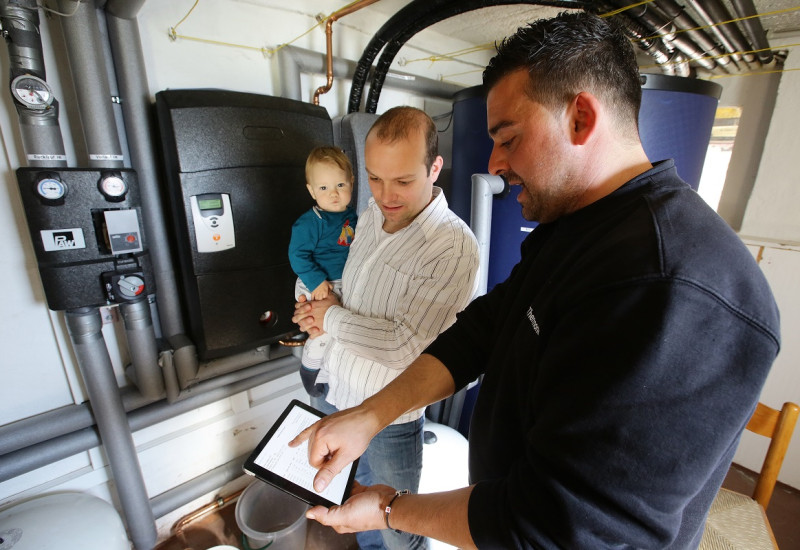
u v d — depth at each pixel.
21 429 1.09
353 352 1.00
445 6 1.31
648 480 0.35
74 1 0.89
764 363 0.36
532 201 0.55
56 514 1.06
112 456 1.17
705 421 0.35
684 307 0.35
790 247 1.74
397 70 1.78
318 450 0.60
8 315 1.07
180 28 1.21
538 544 0.39
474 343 0.79
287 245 1.32
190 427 1.44
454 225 0.95
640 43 1.41
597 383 0.37
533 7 1.56
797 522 1.75
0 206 1.02
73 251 0.94
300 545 1.38
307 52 1.43
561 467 0.38
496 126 0.53
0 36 0.93
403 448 1.08
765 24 1.60
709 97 1.30
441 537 0.49
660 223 0.40
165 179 1.20
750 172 1.93
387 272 0.98
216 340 1.25
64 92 1.04
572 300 0.43
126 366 1.29
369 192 1.53
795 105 1.72
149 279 1.07
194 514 1.51
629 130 0.50
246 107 1.15
